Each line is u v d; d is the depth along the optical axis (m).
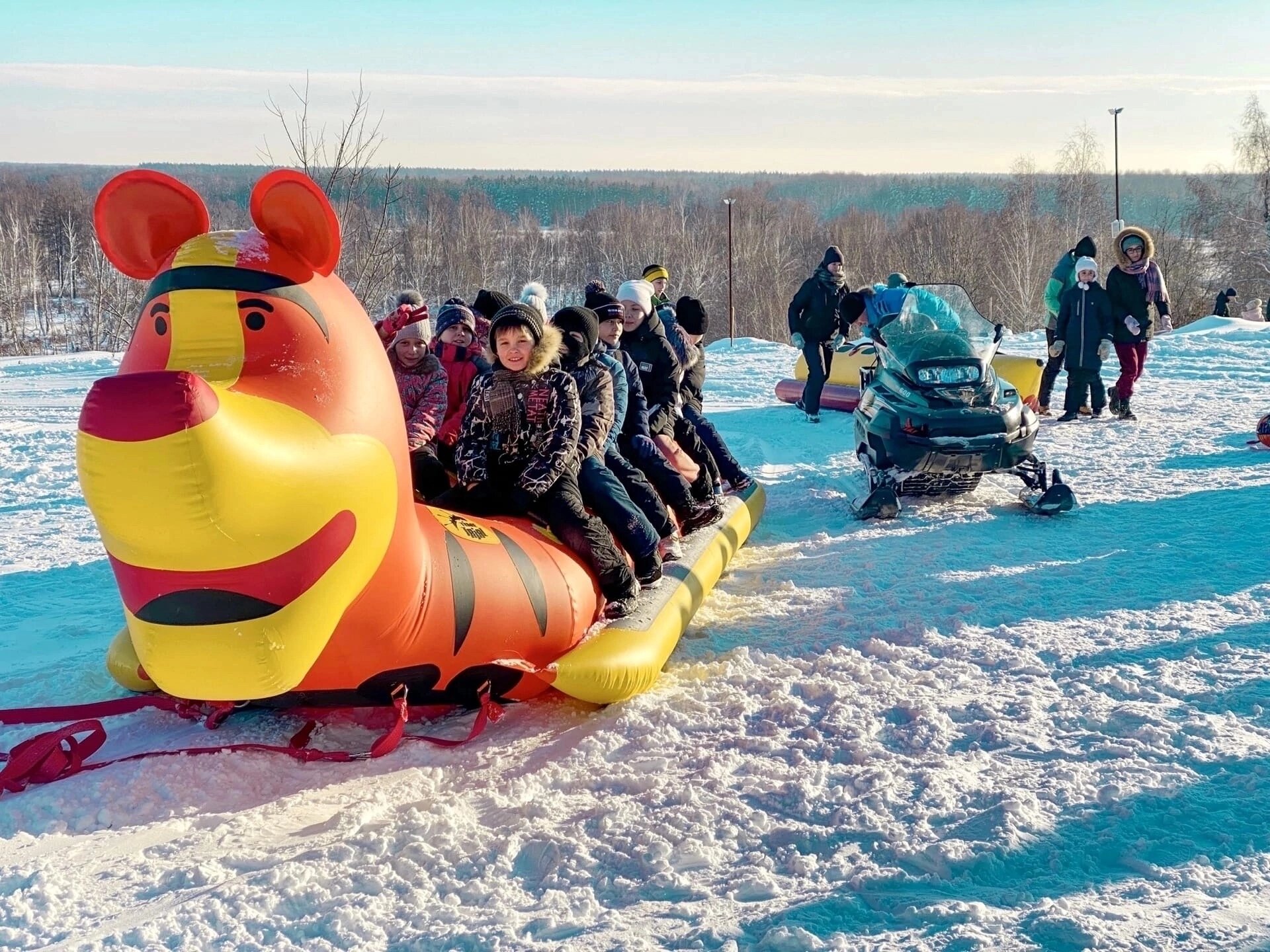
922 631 5.55
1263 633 5.29
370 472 3.77
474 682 4.50
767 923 3.05
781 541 7.70
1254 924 2.92
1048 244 52.59
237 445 3.23
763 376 18.73
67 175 175.62
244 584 3.38
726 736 4.39
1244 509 7.81
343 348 3.88
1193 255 52.53
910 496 8.95
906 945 2.90
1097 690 4.72
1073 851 3.36
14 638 5.88
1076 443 10.88
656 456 6.51
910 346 8.39
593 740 4.36
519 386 5.02
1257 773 3.81
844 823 3.62
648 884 3.30
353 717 4.68
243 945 3.03
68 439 13.25
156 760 4.15
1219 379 15.40
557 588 4.77
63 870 3.45
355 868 3.42
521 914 3.17
